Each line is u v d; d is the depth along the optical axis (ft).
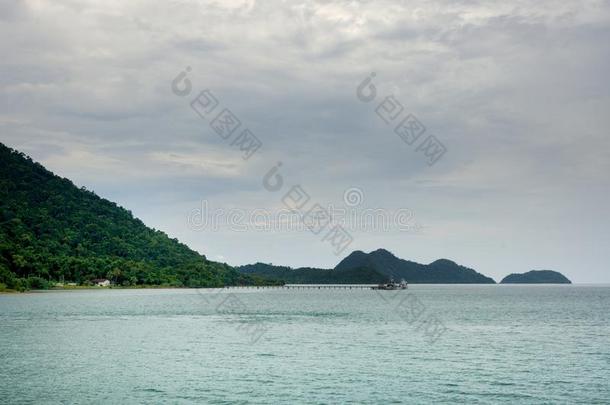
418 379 194.08
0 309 504.84
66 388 177.06
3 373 198.29
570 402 165.68
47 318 418.10
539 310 577.84
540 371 208.23
